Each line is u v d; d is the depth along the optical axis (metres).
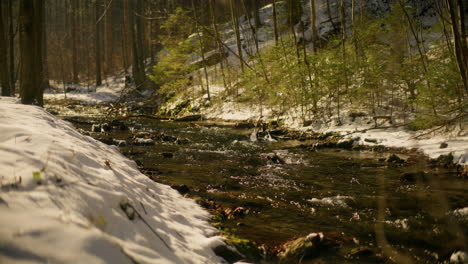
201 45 21.31
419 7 11.81
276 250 3.54
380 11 18.97
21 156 2.35
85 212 2.09
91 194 2.34
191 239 3.14
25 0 9.51
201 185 6.02
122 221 2.32
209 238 3.26
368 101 12.05
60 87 34.84
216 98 20.64
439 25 10.03
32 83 9.70
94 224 2.03
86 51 42.81
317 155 9.15
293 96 14.16
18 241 1.51
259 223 4.34
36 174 2.12
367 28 11.01
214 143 11.20
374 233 4.00
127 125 15.25
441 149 7.67
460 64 5.99
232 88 20.14
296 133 12.48
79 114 18.97
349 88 12.02
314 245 3.57
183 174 6.78
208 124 16.56
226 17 25.91
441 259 3.10
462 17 5.83
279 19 25.75
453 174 6.46
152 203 3.52
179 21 21.11
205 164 7.88
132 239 2.20
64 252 1.59
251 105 17.89
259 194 5.63
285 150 9.98
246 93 18.11
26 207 1.78
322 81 12.94
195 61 24.75
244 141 11.70
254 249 3.45
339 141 10.37
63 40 38.59
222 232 3.82
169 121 18.05
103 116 18.27
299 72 13.37
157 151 9.35
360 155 8.90
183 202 4.54
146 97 25.56
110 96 29.02
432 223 3.90
